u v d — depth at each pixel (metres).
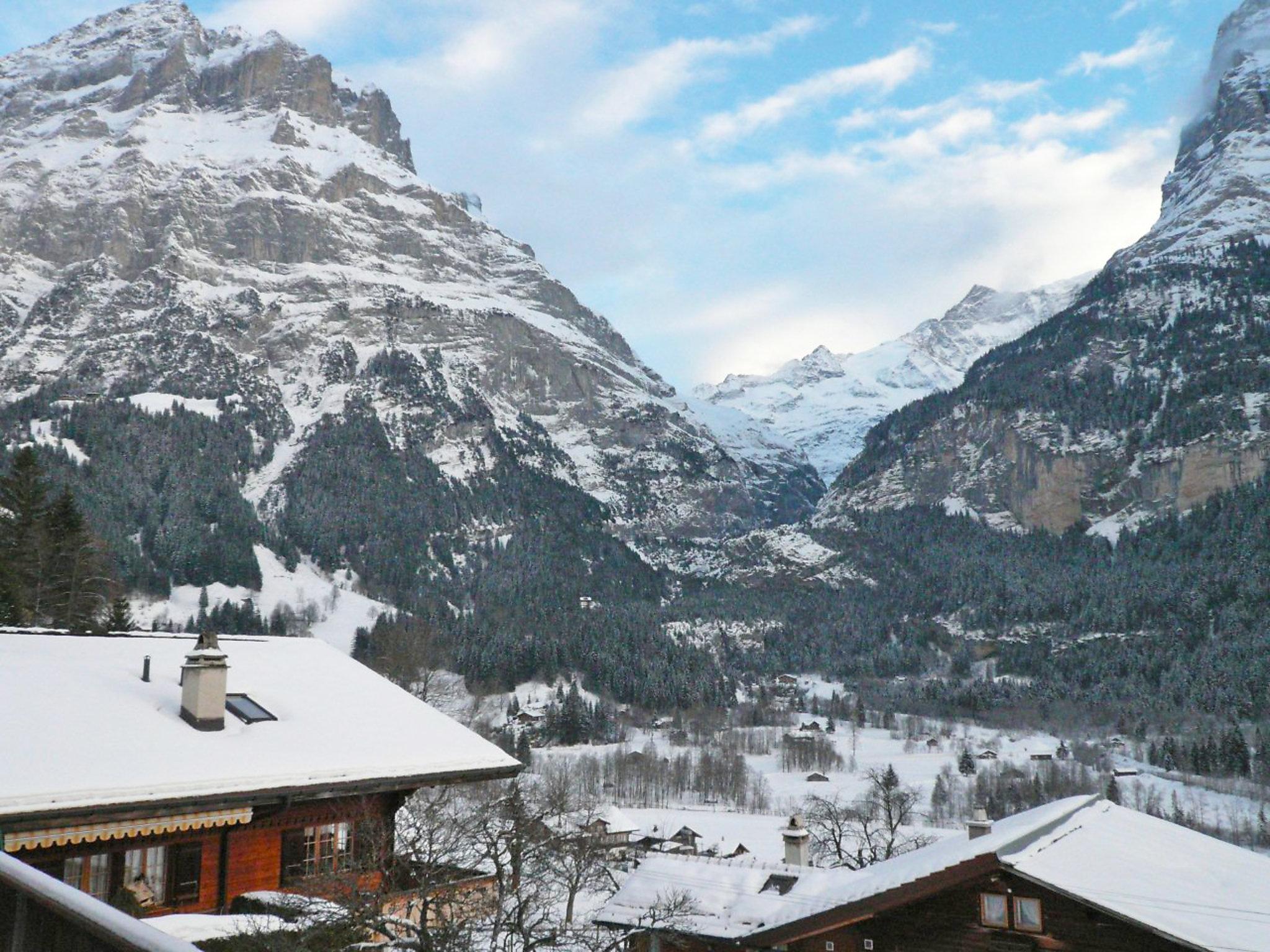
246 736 28.27
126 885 25.08
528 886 29.52
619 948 32.12
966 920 28.42
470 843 28.59
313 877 25.89
